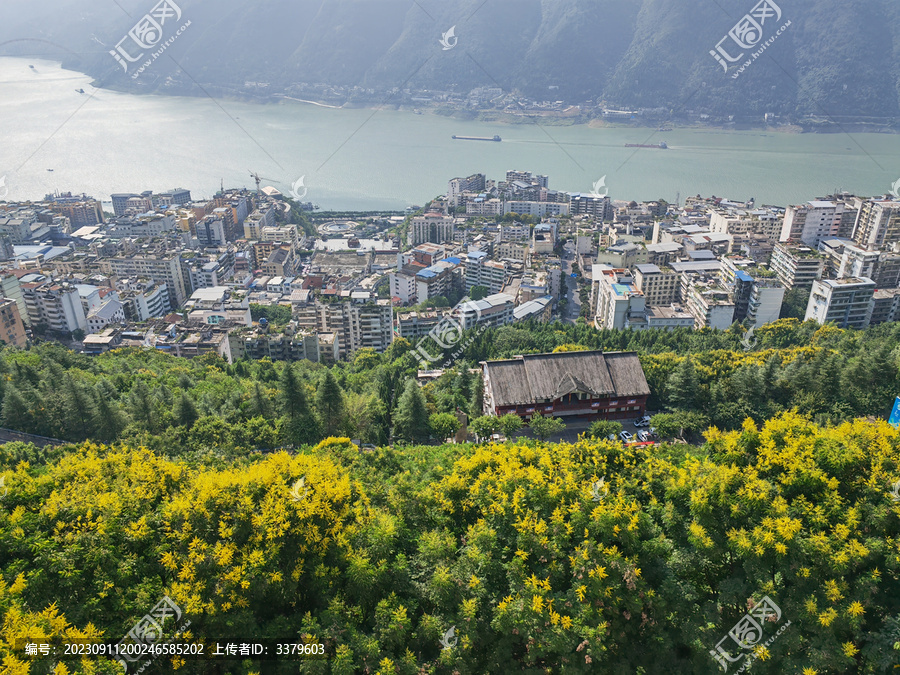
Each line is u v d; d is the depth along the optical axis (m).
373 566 64.25
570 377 138.00
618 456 77.81
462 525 73.56
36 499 70.62
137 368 189.88
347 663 57.69
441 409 152.62
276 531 63.22
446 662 60.19
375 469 95.25
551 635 58.53
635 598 61.16
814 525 62.97
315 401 144.38
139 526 65.25
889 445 67.75
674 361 156.38
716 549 63.44
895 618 58.44
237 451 124.25
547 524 65.06
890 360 138.50
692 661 62.56
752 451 71.12
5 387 149.12
